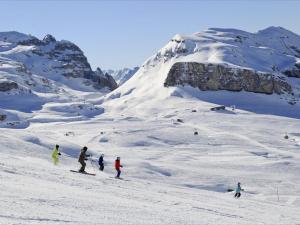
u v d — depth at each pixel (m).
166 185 37.72
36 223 12.18
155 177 64.25
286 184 68.88
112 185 28.02
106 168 60.69
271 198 54.06
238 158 97.88
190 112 195.62
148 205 20.56
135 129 146.88
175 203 23.62
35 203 15.72
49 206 15.60
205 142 128.25
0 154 37.06
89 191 22.62
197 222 17.23
